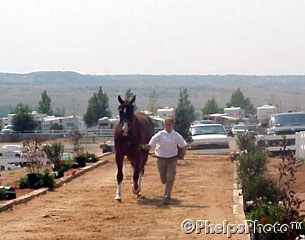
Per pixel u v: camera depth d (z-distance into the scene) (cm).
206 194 1742
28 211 1462
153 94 17725
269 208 1246
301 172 1970
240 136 2875
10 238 1161
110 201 1616
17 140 5984
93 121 8044
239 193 1675
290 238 1134
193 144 3291
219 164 2708
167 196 1584
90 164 2698
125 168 2566
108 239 1154
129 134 1653
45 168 2244
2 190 1611
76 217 1375
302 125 3341
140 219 1354
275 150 2905
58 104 18962
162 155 1603
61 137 5741
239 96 10306
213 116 7438
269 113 6594
